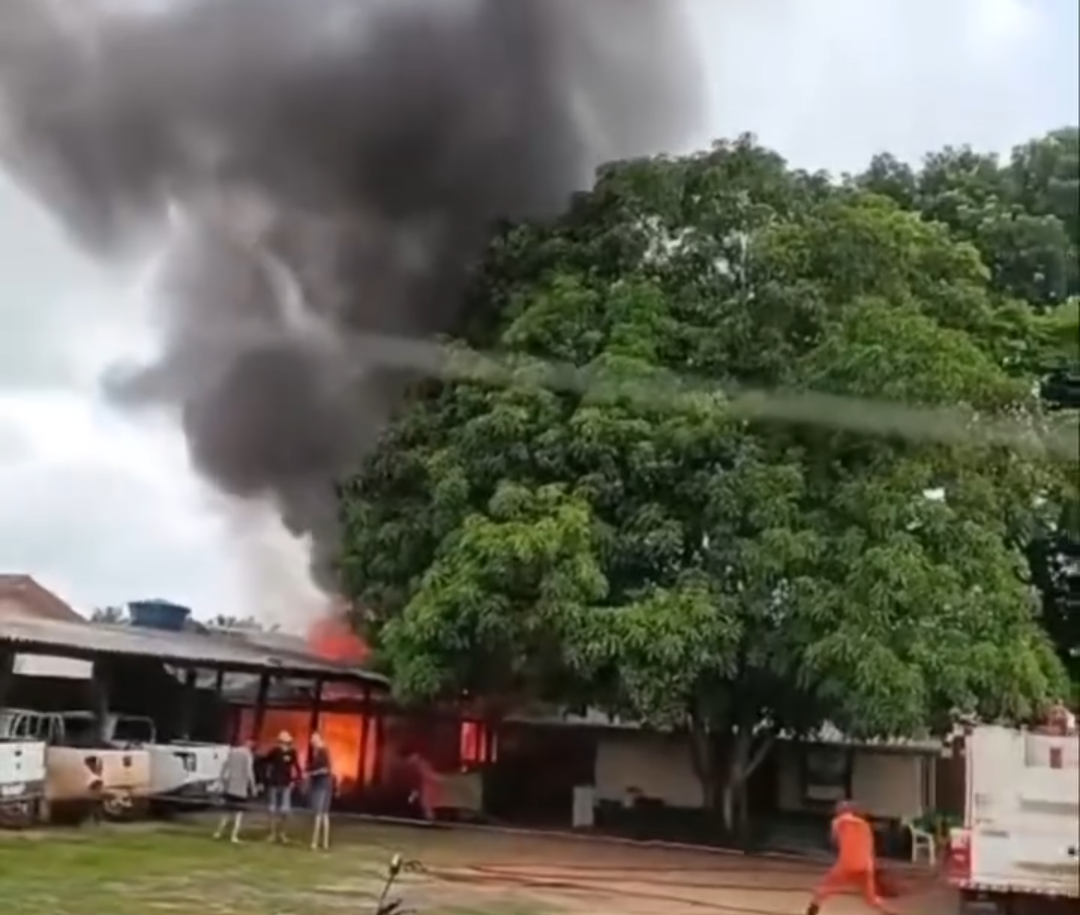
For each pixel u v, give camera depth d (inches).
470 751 830.5
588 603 616.4
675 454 657.0
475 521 646.5
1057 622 730.8
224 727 833.5
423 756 826.2
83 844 526.9
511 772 826.8
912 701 553.3
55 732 651.5
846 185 789.9
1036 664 570.3
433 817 778.8
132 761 629.6
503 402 693.9
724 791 697.0
